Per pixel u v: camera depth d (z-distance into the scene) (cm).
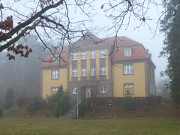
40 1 757
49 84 4381
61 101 3406
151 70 4334
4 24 607
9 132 1566
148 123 2097
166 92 5259
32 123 2300
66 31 824
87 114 3231
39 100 3809
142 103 3312
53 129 1738
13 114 3688
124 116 3022
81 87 3906
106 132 1512
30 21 684
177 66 2550
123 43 3981
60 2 742
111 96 3781
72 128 1792
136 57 3753
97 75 3678
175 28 2481
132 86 3738
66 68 4234
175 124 1977
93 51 4025
